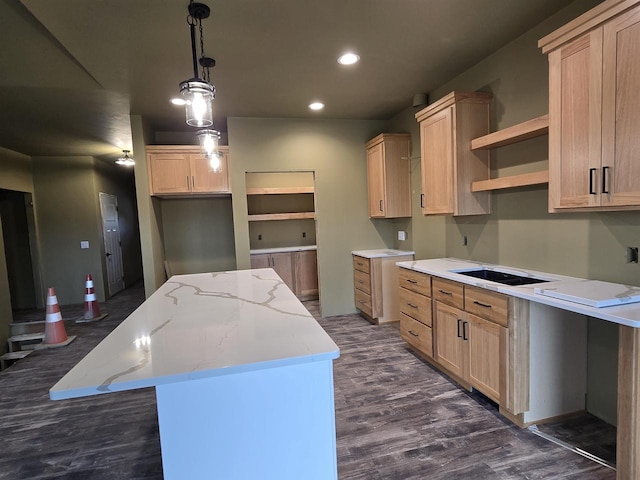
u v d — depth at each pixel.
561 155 2.00
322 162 4.63
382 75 3.21
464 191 2.98
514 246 2.84
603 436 2.10
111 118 4.09
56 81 3.02
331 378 1.35
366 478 1.83
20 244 6.03
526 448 2.02
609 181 1.74
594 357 2.26
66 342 4.15
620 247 2.07
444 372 3.00
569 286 2.02
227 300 2.12
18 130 4.38
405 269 3.41
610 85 1.71
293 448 1.33
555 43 1.99
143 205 4.17
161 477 1.93
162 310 1.92
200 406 1.25
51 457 2.12
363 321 4.55
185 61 2.71
